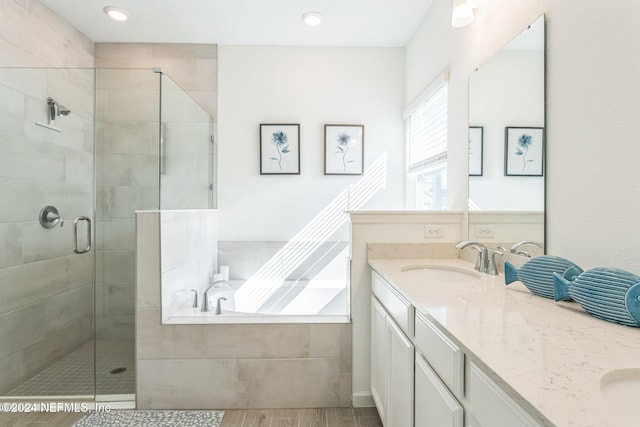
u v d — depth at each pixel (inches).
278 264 119.7
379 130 121.6
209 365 74.3
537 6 50.9
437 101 96.9
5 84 80.8
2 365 77.8
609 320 33.1
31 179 82.8
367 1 94.0
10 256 79.6
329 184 121.0
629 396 22.7
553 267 41.5
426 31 100.2
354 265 77.3
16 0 87.4
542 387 20.7
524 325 32.7
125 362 85.1
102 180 86.9
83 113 87.9
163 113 85.6
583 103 42.0
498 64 61.9
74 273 86.7
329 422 70.2
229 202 119.7
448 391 35.9
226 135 119.6
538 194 50.5
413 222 78.1
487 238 66.2
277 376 75.0
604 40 38.7
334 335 75.7
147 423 69.2
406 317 48.9
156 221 74.6
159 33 112.3
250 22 105.4
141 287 73.9
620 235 36.9
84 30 110.2
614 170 37.5
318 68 120.3
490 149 64.7
